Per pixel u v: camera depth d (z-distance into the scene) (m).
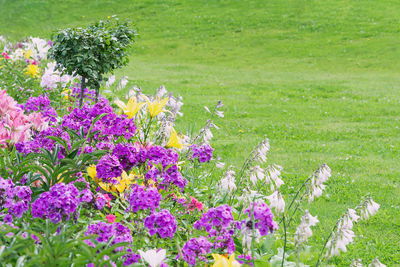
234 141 9.17
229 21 30.52
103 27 5.42
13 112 3.83
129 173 3.73
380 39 25.78
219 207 2.91
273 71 21.42
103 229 2.41
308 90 16.28
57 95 6.30
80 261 2.08
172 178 3.42
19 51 8.58
